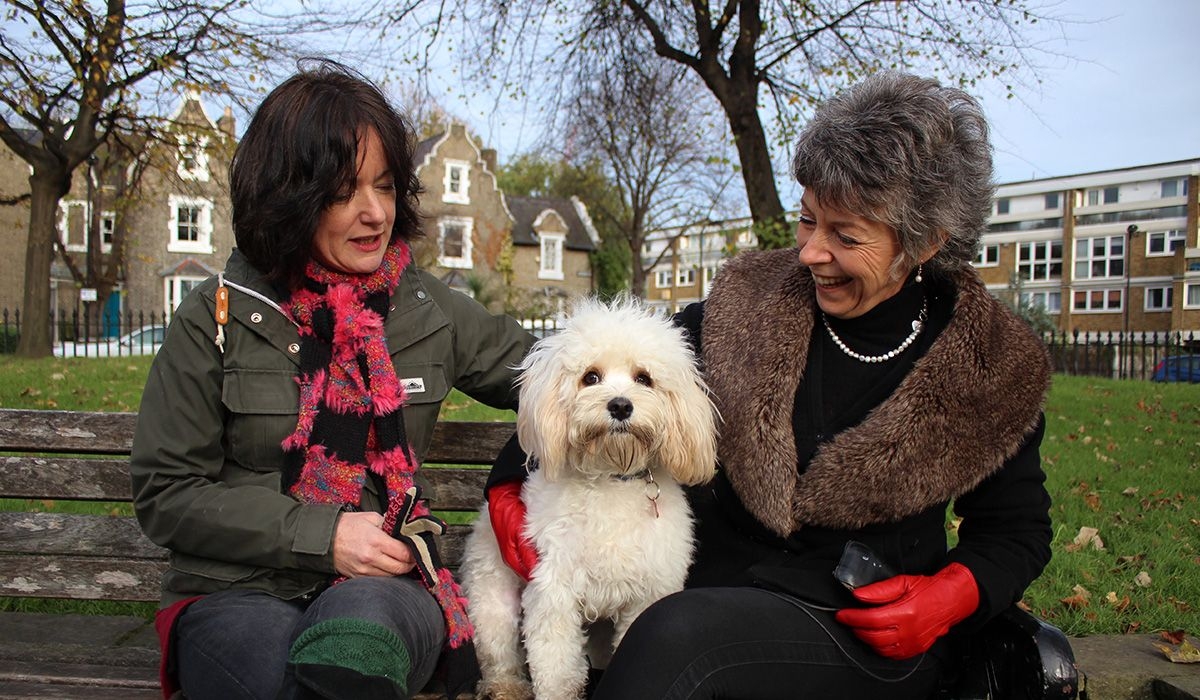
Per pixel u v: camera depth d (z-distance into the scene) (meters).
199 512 1.86
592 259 39.44
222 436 2.00
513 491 2.32
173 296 30.25
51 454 3.49
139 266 30.06
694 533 2.28
